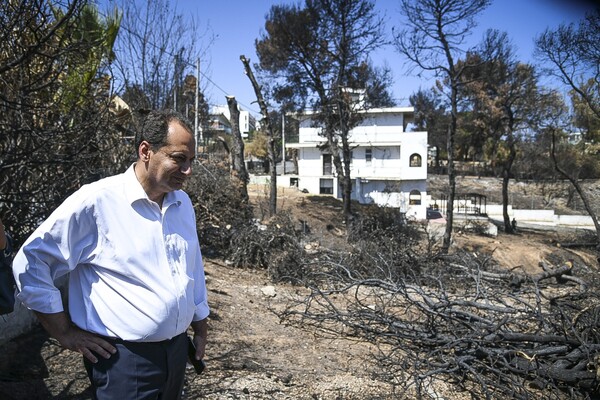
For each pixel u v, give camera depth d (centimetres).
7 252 242
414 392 428
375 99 2453
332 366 474
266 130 1900
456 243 2244
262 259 943
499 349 466
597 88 1914
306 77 2547
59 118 529
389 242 951
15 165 454
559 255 2284
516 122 2950
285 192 3534
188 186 1057
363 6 2228
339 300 727
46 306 201
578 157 3666
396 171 3734
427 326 542
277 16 2422
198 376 403
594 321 491
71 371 380
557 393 432
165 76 1170
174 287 218
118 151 690
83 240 210
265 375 427
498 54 1989
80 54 505
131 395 211
